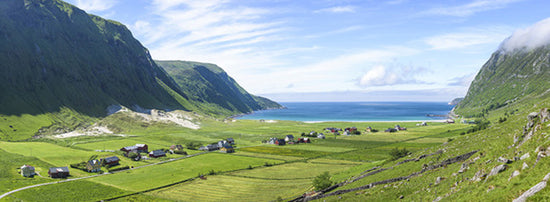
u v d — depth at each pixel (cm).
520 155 4331
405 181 6662
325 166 14212
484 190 3944
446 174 5766
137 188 11512
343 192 7881
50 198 10238
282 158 16612
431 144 18312
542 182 3064
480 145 6781
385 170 8669
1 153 16338
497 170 4250
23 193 10575
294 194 9631
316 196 8300
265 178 12500
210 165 15275
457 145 8044
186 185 11856
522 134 5278
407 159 8631
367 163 13250
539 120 5081
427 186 5644
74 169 14500
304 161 15625
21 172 13000
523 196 3130
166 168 14775
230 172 13712
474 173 4912
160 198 10350
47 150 18162
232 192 10794
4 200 9725
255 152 18612
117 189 11381
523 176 3591
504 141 5659
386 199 5916
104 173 13900
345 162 14900
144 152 18988
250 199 9812
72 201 10069
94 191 11112
